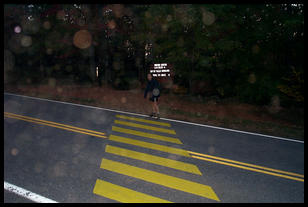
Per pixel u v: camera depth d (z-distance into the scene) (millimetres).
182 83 14148
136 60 15484
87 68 18484
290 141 6871
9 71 20594
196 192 3920
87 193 3748
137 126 7664
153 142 6188
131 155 5262
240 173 4645
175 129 7527
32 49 19141
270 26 11148
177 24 11219
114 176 4301
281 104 11703
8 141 5887
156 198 3707
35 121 7699
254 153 5750
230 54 11922
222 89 12641
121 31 13820
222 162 5117
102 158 5039
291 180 4457
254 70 11859
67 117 8383
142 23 13062
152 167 4719
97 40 14625
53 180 4082
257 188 4121
